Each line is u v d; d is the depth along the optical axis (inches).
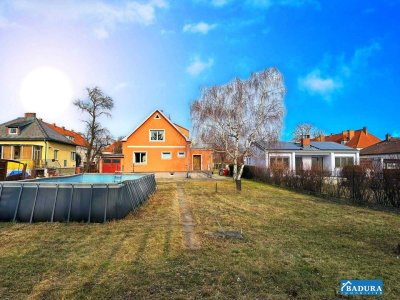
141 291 149.1
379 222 327.0
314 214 373.4
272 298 144.6
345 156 1201.4
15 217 308.7
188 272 173.9
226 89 911.7
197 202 465.1
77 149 2062.0
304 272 177.2
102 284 156.2
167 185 762.8
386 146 1387.8
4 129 1322.6
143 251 211.2
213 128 907.4
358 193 492.4
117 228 281.1
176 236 253.1
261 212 383.2
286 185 754.8
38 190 317.4
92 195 317.4
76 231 269.0
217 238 249.6
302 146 1218.0
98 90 1446.9
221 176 1169.4
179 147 1242.0
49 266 180.5
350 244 238.5
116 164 1230.3
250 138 896.3
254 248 222.8
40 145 1279.5
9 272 170.6
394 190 432.5
